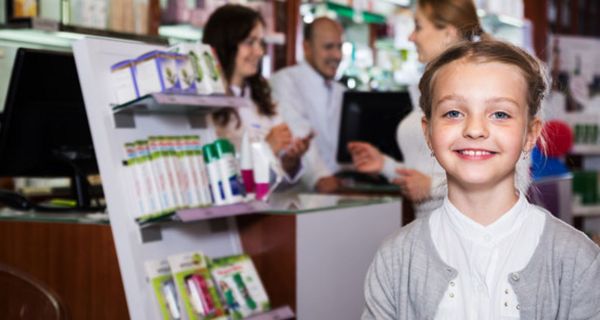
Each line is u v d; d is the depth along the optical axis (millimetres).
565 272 1581
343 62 6352
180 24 4859
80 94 2996
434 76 1646
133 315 2445
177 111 2740
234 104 2695
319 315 2980
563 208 5961
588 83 8523
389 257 1736
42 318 2166
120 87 2518
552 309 1588
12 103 2846
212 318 2545
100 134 2490
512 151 1576
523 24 8281
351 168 5055
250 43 4383
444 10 3256
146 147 2492
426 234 1702
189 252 2621
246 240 2938
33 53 2834
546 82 1718
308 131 5383
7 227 2709
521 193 1688
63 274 2621
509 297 1593
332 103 5879
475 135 1552
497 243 1619
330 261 3051
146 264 2482
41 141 2934
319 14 6152
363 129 4820
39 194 3867
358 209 3238
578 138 8180
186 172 2555
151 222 2477
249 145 2824
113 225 2479
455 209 1649
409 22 6855
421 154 3482
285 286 2855
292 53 5676
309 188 5062
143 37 4449
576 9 9266
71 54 2961
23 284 2191
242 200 2705
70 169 2988
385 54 6723
